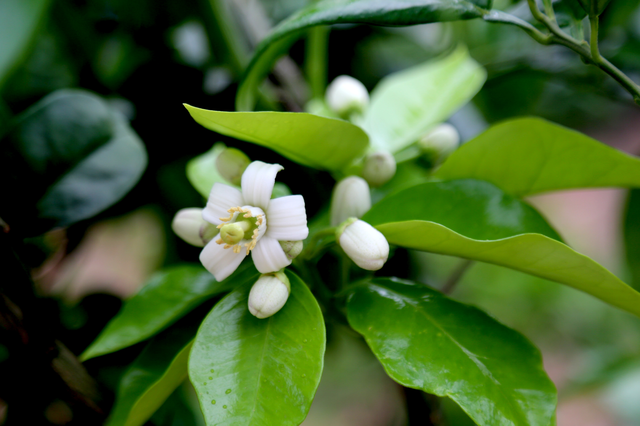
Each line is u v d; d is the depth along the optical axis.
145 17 0.45
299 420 0.29
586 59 0.31
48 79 0.43
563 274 0.31
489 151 0.35
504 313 0.68
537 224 0.33
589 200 0.85
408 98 0.40
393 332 0.31
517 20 0.32
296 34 0.35
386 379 0.54
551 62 0.44
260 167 0.31
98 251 0.57
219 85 0.44
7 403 0.35
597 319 0.68
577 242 0.76
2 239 0.32
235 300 0.31
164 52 0.46
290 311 0.31
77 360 0.35
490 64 0.47
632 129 0.66
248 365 0.30
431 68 0.41
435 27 0.56
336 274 0.40
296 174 0.42
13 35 0.31
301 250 0.32
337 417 0.72
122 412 0.33
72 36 0.44
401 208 0.33
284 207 0.31
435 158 0.38
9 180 0.35
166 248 0.50
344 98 0.38
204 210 0.31
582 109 0.55
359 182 0.33
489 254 0.31
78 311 0.40
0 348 0.35
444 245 0.32
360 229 0.31
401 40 0.53
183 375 0.33
